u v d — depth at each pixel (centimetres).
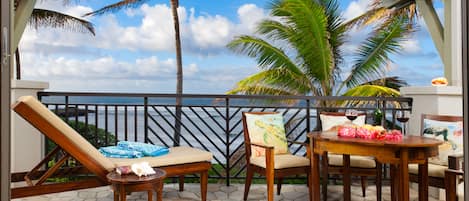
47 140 385
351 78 743
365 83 818
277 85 702
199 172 308
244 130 332
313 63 673
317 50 660
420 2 450
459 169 226
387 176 405
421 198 260
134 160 280
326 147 261
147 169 239
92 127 668
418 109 369
